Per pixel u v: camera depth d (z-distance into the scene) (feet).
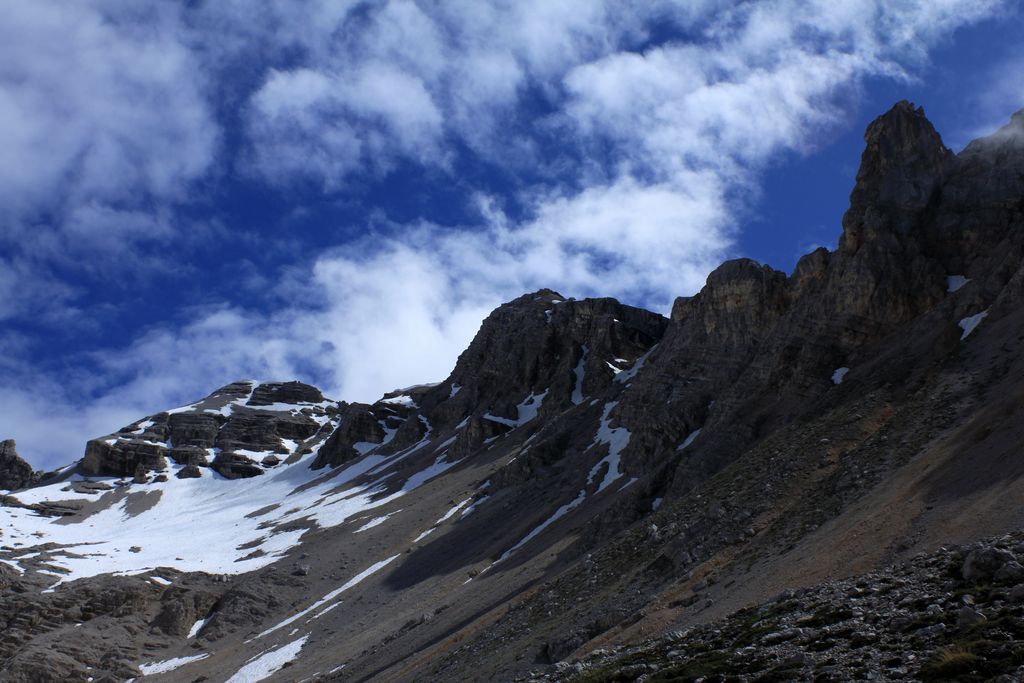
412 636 312.91
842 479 206.59
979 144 355.77
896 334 309.22
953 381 229.86
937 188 349.41
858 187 364.58
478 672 220.64
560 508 391.45
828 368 313.94
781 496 220.23
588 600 231.30
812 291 363.15
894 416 230.48
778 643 123.34
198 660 414.62
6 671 400.88
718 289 426.92
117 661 419.13
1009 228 321.11
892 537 156.25
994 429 179.11
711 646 136.87
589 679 144.56
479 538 422.00
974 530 138.72
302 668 345.51
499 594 309.83
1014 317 246.47
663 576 215.72
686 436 374.22
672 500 298.97
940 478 171.83
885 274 325.21
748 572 184.03
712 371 402.93
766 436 297.53
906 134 360.48
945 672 90.27
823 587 145.48
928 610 110.83
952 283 318.86
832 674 101.35
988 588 110.52
